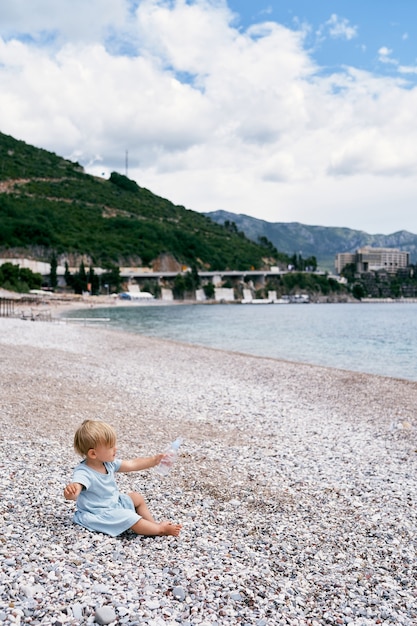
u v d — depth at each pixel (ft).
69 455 14.39
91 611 7.63
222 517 11.41
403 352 62.49
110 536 9.90
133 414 21.42
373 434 20.61
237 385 32.24
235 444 17.71
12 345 42.93
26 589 7.85
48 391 23.85
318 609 8.41
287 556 9.91
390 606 8.63
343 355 58.85
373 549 10.48
